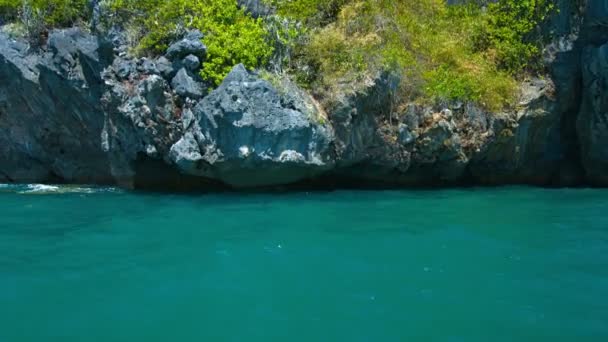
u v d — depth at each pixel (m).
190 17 14.02
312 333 6.09
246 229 9.99
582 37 15.83
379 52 14.46
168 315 6.50
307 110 13.04
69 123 15.00
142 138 13.57
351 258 8.36
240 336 6.03
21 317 6.42
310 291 7.16
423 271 7.86
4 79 14.87
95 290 7.18
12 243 9.20
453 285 7.34
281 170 13.09
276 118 12.62
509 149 15.80
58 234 9.73
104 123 14.30
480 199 13.28
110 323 6.29
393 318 6.44
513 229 10.14
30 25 14.77
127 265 8.07
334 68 14.12
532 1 15.98
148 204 12.27
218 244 9.05
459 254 8.60
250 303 6.81
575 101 16.16
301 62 14.13
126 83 13.52
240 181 13.69
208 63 13.19
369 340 5.94
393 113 14.42
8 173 16.23
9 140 15.73
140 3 14.09
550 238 9.52
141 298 6.94
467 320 6.39
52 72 14.20
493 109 15.12
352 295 7.04
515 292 7.14
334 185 15.08
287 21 14.20
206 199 12.88
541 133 16.30
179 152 12.74
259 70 13.34
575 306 6.75
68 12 14.76
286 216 11.04
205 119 12.56
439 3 16.72
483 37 16.36
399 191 14.52
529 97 15.52
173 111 13.17
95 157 15.33
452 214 11.43
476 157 15.39
